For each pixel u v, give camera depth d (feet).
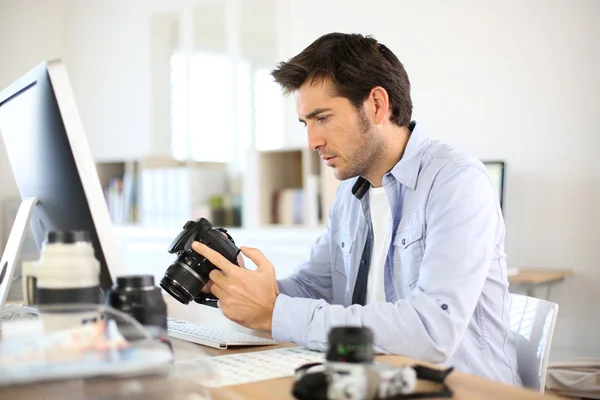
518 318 4.54
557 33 10.12
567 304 10.07
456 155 4.49
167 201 14.51
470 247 3.95
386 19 11.80
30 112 3.66
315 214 12.45
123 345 2.53
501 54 10.61
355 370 2.40
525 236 10.41
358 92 4.37
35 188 4.03
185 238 3.78
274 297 3.74
